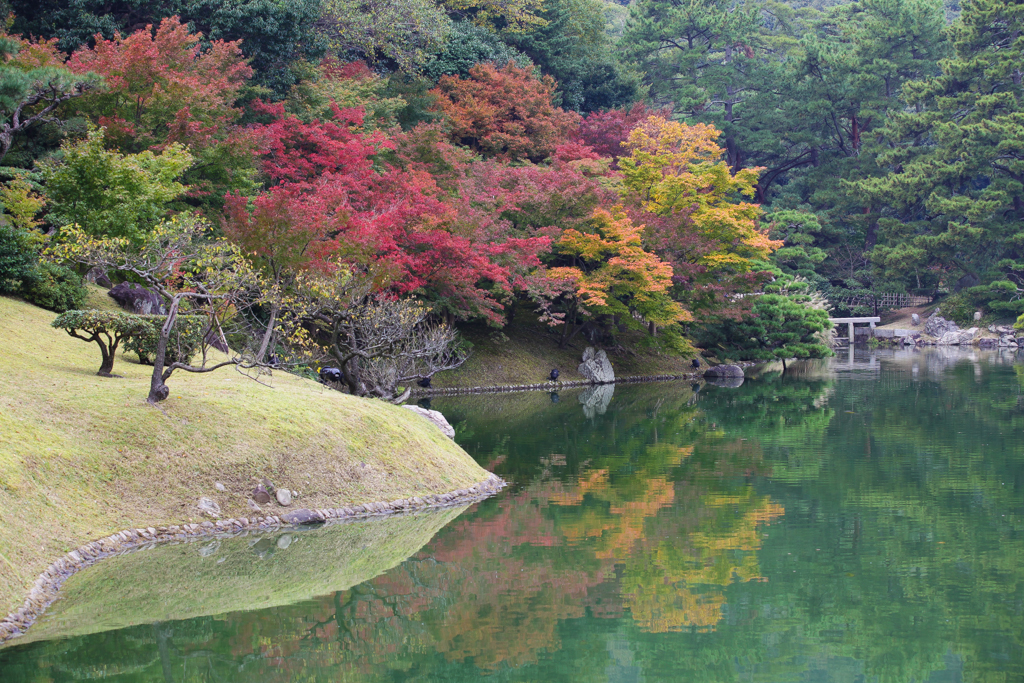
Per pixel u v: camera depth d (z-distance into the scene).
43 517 13.37
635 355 49.00
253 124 36.41
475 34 60.53
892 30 78.88
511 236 40.81
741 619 12.75
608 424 30.98
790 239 73.44
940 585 14.10
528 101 55.69
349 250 24.20
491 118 53.88
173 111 29.12
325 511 16.70
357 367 24.39
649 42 83.19
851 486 21.11
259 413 18.16
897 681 10.65
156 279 17.69
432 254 34.25
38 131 28.36
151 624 12.04
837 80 79.81
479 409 34.34
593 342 47.78
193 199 31.31
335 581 14.00
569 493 20.39
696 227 45.19
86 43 34.41
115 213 24.05
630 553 15.80
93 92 27.52
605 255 43.91
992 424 30.05
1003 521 17.84
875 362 57.44
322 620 12.45
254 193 31.27
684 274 45.00
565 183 42.22
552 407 35.22
